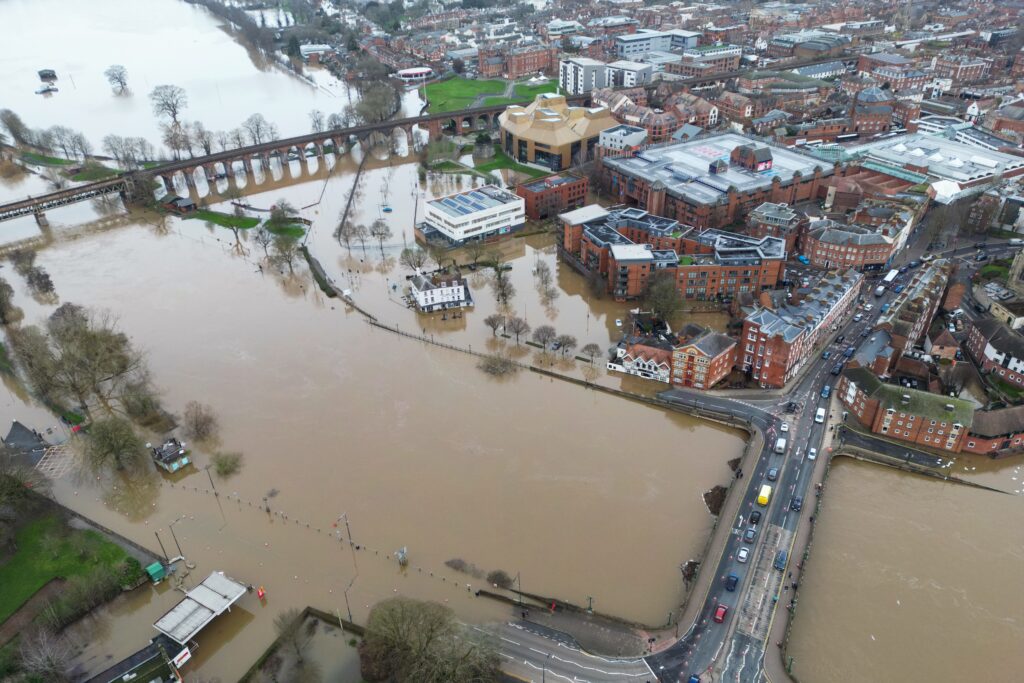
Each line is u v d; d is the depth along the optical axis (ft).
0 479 553.64
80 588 496.23
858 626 468.34
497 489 592.60
